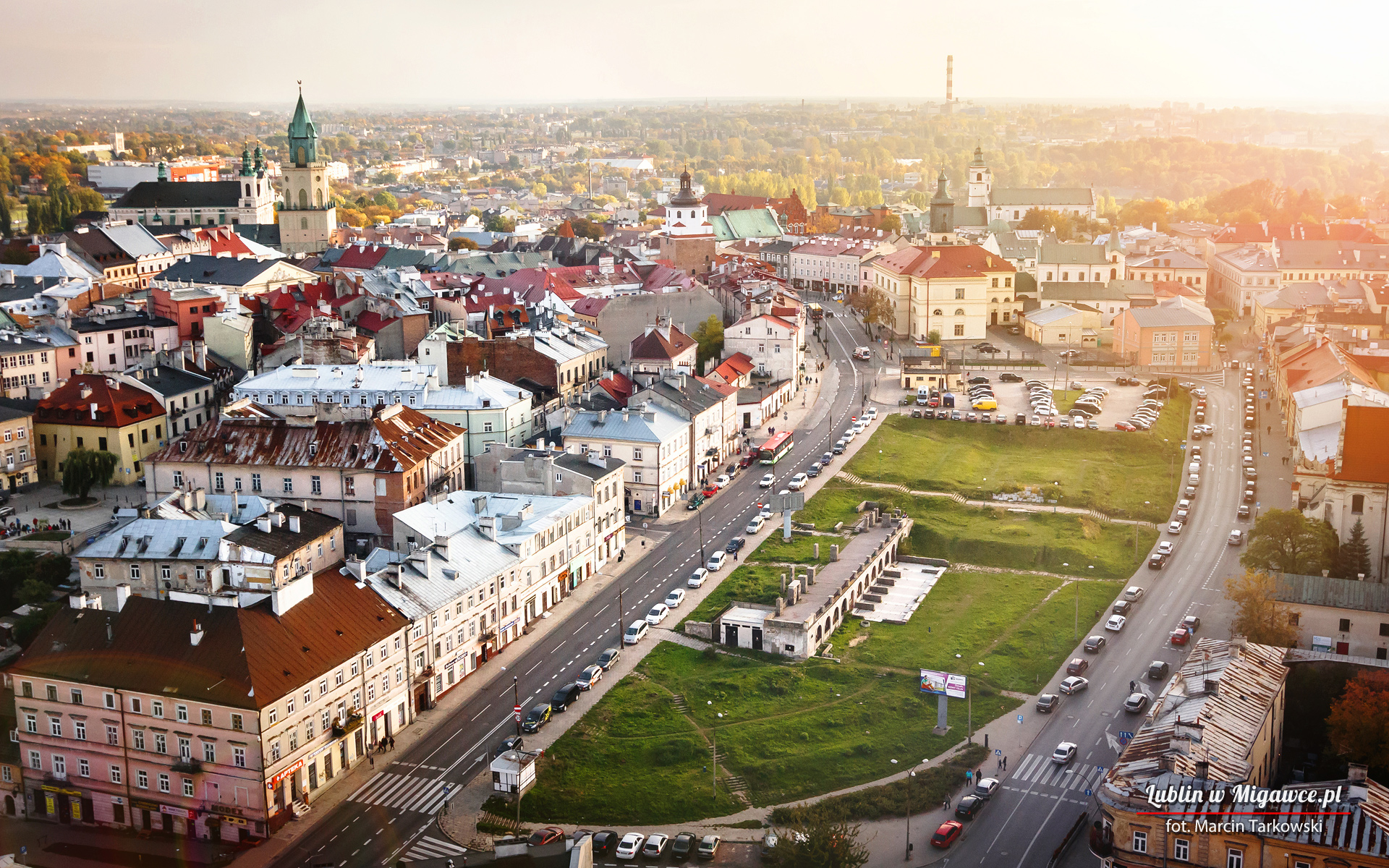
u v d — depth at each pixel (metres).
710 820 152.00
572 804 154.38
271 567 170.62
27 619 190.62
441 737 169.62
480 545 196.00
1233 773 132.00
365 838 148.00
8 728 165.12
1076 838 144.88
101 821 157.12
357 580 173.50
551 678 184.75
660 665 187.75
